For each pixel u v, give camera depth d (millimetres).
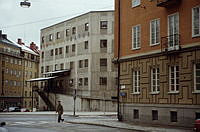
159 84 26969
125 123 28594
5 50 89812
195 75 23625
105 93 62062
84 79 64500
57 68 72500
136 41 30297
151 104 27688
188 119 23781
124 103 31266
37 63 107875
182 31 24844
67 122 32062
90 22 64125
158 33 27516
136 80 30219
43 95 71500
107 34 63000
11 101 91312
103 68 62656
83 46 65438
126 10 31875
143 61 29016
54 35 74375
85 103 61281
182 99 24422
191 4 24203
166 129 23078
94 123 28750
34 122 32531
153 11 28188
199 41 23281
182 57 24656
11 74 92188
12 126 27141
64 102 65688
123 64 31797
